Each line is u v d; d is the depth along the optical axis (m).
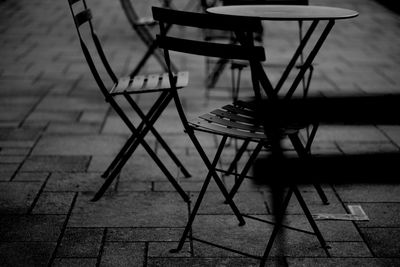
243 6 3.63
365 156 3.89
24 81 5.66
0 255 2.65
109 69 3.55
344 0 11.41
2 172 3.57
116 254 2.67
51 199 3.22
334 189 3.39
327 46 7.36
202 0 5.14
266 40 7.68
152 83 3.29
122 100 5.14
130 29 8.28
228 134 2.53
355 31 8.40
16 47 7.12
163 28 2.52
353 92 5.24
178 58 6.68
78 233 2.86
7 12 9.73
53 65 6.27
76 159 3.80
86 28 8.31
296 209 3.13
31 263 2.58
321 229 2.91
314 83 5.57
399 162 3.79
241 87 5.52
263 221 2.79
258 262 2.60
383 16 9.72
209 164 2.70
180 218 3.02
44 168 3.64
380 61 6.56
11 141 4.10
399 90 5.33
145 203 3.19
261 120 2.74
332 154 3.93
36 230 2.88
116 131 4.35
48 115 4.69
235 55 2.37
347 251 2.70
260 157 3.86
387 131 4.34
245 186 3.41
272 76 5.84
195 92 5.36
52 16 9.31
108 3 10.70
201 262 2.60
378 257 2.65
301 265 2.58
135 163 3.75
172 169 3.66
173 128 4.42
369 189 3.39
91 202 3.20
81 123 4.51
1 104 4.95
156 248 2.72
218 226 2.94
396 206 3.17
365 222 2.99
